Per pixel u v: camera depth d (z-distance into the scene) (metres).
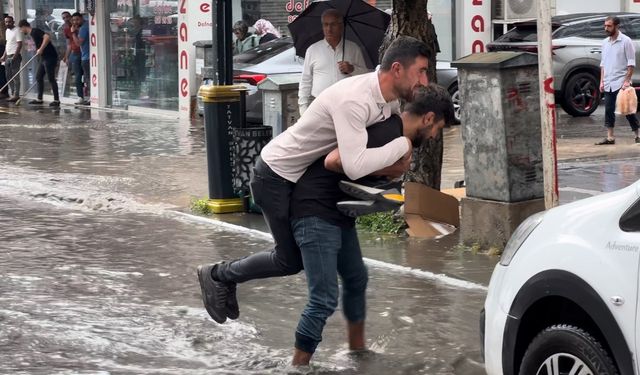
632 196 6.73
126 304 11.38
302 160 8.63
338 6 16.16
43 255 13.87
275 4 34.47
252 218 16.50
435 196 14.71
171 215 16.88
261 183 8.80
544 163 11.85
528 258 7.32
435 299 11.38
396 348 9.77
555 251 7.07
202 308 11.21
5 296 11.68
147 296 11.74
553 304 7.28
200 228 15.83
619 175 19.08
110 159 23.70
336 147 8.59
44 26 43.59
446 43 34.22
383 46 15.22
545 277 7.08
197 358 9.55
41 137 28.58
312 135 8.54
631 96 24.00
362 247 14.05
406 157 8.47
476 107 13.23
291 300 11.53
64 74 42.03
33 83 44.25
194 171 21.64
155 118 34.38
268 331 10.42
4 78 44.28
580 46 31.12
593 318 6.75
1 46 45.03
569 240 7.00
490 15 34.03
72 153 24.89
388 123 8.51
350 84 8.45
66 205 18.14
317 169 8.66
